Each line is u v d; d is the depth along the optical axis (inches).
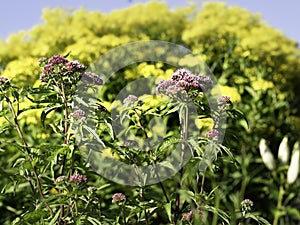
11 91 48.8
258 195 77.0
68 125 50.6
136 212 49.0
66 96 49.4
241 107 89.4
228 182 72.7
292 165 58.5
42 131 68.9
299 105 116.6
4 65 100.3
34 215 47.7
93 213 49.3
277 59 111.5
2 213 69.1
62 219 48.5
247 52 102.6
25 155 49.7
